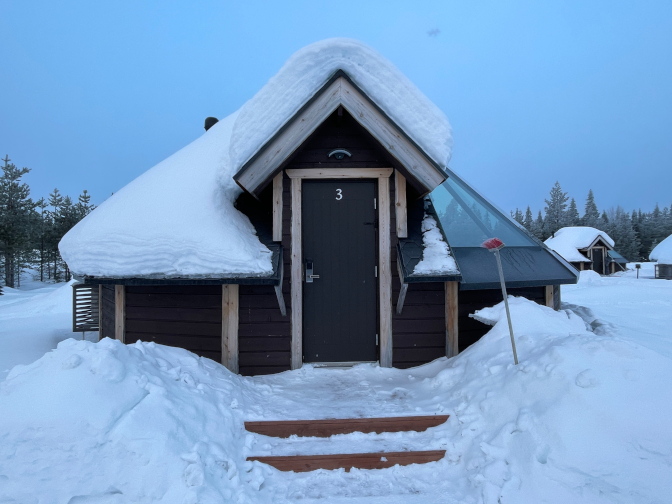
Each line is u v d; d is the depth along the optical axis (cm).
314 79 412
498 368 340
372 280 484
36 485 237
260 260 426
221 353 462
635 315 889
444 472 284
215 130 674
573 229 3100
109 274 425
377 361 477
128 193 519
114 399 276
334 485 277
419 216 500
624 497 223
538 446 255
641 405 261
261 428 326
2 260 2853
